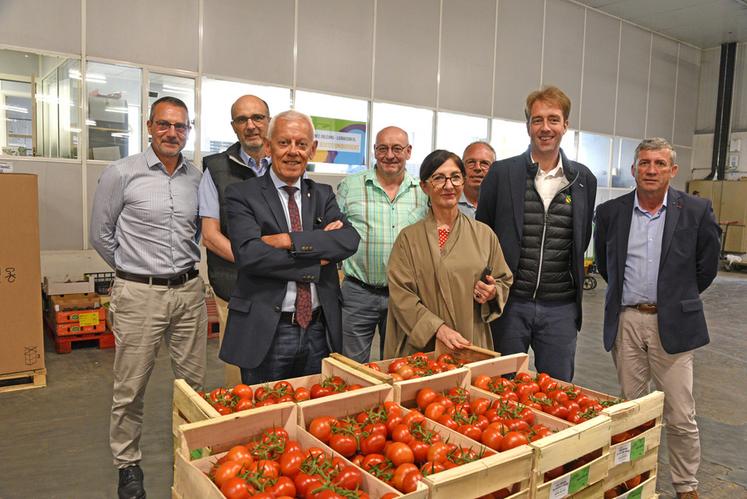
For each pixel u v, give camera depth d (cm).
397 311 224
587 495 151
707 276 232
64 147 532
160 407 348
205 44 596
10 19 493
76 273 543
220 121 618
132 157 239
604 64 1042
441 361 206
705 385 424
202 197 250
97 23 533
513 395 178
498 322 243
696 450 236
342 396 155
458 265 217
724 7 984
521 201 233
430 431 150
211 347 477
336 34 689
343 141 713
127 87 557
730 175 1237
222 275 265
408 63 760
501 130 889
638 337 240
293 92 663
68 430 312
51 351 448
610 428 154
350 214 295
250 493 118
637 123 1135
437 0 779
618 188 1120
